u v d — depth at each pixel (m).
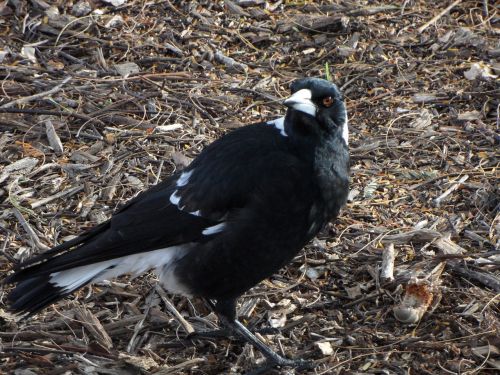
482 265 10.49
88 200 11.60
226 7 15.35
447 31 14.84
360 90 13.80
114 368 9.29
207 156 9.49
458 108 13.30
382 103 13.48
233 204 9.10
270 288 10.44
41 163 12.22
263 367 9.43
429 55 14.43
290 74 14.17
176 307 10.31
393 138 12.73
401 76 13.98
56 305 10.12
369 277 10.52
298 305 10.22
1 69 13.93
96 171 12.11
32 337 9.66
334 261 10.73
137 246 9.21
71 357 9.41
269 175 9.08
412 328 9.78
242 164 9.17
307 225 9.30
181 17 15.16
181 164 12.18
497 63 14.10
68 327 9.83
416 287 9.88
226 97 13.60
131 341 9.74
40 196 11.66
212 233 9.16
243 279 9.34
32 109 13.16
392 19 15.16
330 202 9.38
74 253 9.03
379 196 11.71
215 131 12.92
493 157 12.29
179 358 9.59
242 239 9.10
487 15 15.20
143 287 10.48
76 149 12.52
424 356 9.37
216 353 9.74
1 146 12.45
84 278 9.27
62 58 14.34
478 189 11.67
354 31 14.91
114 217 9.38
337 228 11.22
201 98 13.54
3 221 11.23
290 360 9.45
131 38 14.71
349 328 9.86
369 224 11.26
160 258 9.40
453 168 12.13
